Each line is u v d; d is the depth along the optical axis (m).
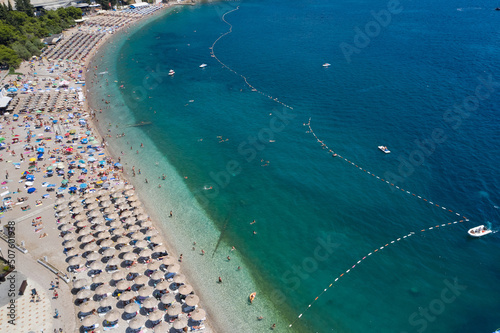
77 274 56.22
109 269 57.16
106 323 49.34
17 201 71.00
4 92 110.75
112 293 53.50
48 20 173.12
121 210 69.06
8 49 131.38
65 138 92.81
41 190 74.19
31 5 173.38
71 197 70.19
